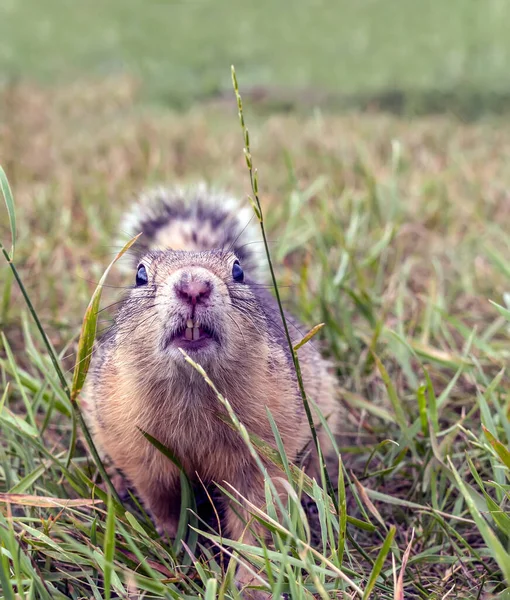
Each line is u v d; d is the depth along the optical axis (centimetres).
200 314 21
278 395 23
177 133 76
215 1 183
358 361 34
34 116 86
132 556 21
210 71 122
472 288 40
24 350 35
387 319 37
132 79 113
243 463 23
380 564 17
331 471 28
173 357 21
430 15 162
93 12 169
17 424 24
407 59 125
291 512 20
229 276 23
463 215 52
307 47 138
